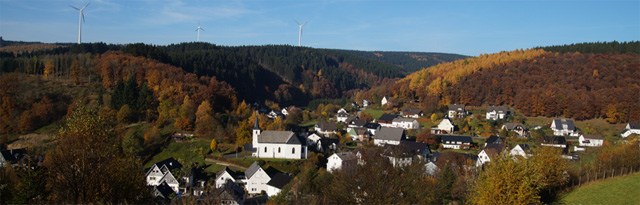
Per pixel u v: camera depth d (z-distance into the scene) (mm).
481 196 38250
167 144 97500
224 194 54719
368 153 78438
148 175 72562
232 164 85875
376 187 40250
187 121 107562
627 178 45031
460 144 100938
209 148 95625
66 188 30219
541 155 45000
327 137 111375
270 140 91000
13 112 105438
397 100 172500
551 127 118438
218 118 113375
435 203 45156
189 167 76688
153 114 115000
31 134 99375
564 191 44281
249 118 116250
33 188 30797
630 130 107688
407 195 41812
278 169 82688
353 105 181250
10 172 35625
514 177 36062
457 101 161375
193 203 38062
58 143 31531
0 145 92500
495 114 137250
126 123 110375
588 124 120000
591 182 45594
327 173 59219
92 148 30969
